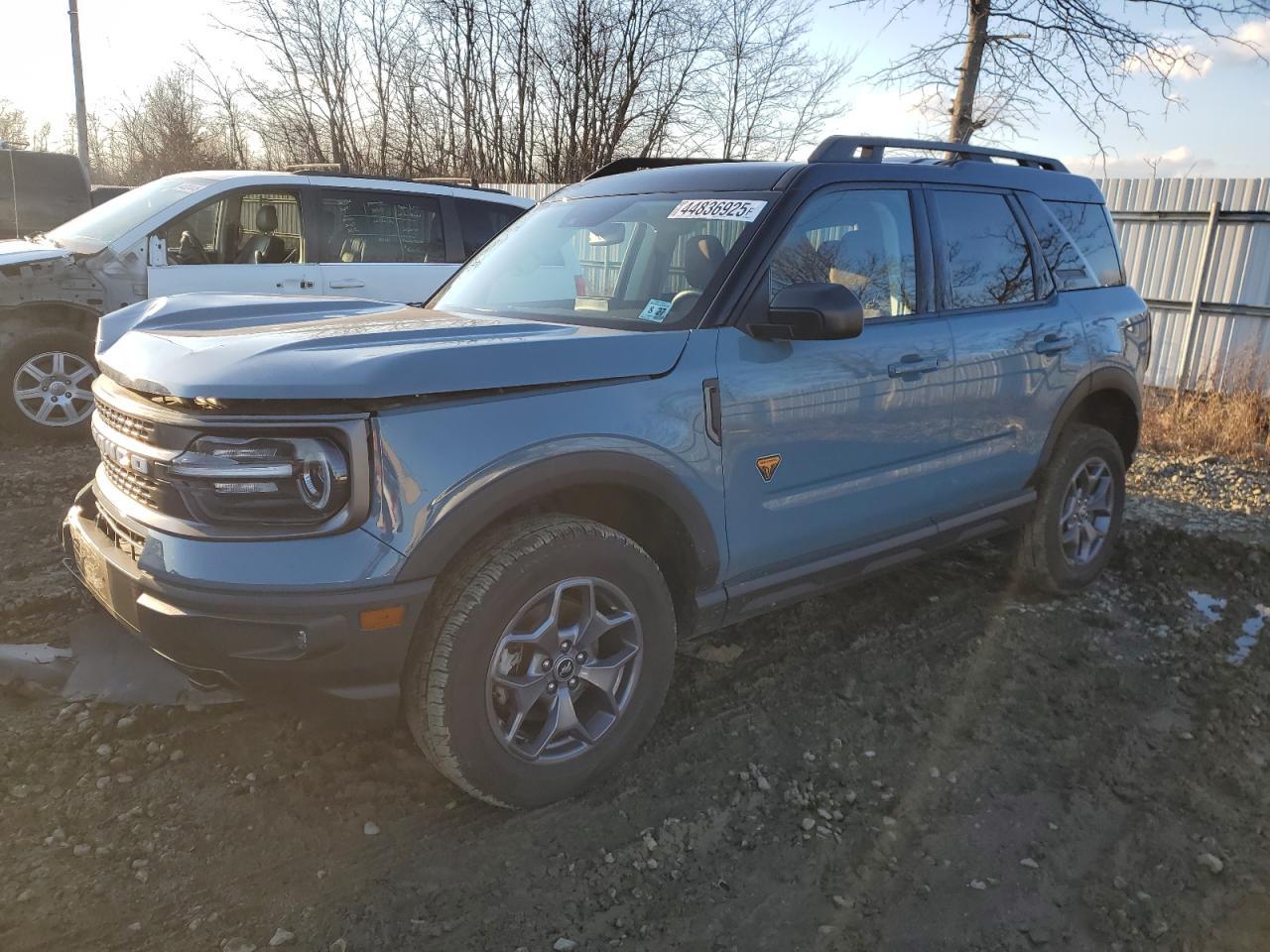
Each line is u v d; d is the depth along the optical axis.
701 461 2.87
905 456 3.54
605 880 2.48
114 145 34.34
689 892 2.45
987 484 3.97
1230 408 8.12
